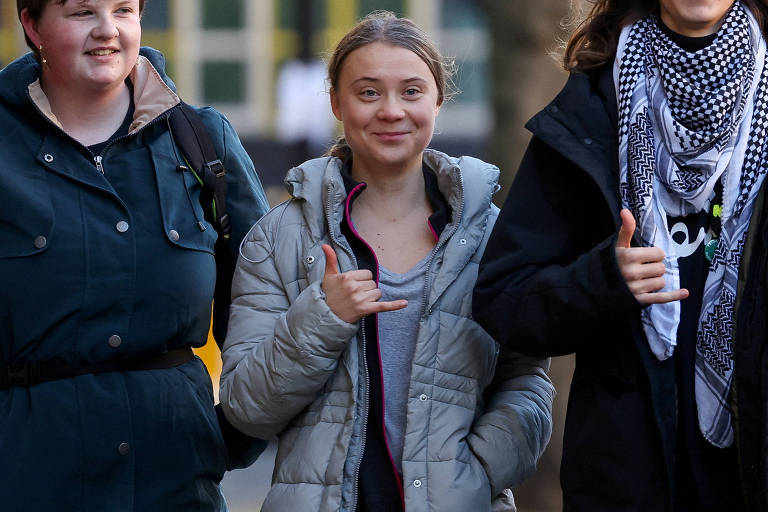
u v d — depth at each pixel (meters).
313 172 11.10
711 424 9.70
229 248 12.12
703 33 9.91
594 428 9.92
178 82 51.22
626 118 9.92
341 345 10.39
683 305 9.90
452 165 10.90
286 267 10.97
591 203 10.22
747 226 9.73
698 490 9.77
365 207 11.12
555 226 10.23
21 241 10.95
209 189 11.73
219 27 51.00
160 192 11.41
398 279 10.81
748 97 9.79
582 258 9.77
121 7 11.21
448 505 10.37
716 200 9.90
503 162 22.28
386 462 10.58
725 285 9.70
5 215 10.95
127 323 11.14
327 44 46.44
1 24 49.28
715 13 9.73
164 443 11.24
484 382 10.88
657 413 9.68
